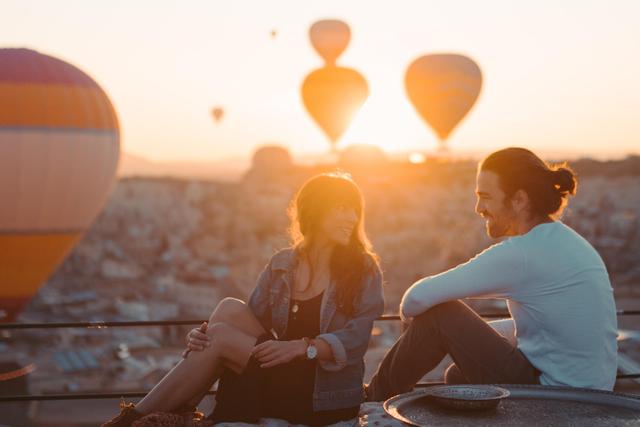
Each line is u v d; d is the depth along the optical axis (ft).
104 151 86.84
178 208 570.87
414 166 502.79
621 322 198.59
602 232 410.52
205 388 10.55
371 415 10.31
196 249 490.90
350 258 10.66
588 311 10.78
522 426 8.45
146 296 387.34
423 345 11.34
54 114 82.53
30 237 85.25
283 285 10.85
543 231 10.99
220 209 555.69
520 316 11.20
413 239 383.04
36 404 166.71
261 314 11.01
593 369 10.85
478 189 11.36
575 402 9.23
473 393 9.24
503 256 10.84
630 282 320.91
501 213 11.27
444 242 366.43
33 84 82.38
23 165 81.92
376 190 460.55
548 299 10.84
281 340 10.82
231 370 10.57
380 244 382.22
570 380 10.85
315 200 10.69
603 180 488.44
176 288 398.42
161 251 492.13
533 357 11.06
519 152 11.21
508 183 11.10
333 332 10.63
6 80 81.82
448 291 10.91
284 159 572.92
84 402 173.47
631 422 8.52
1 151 81.20
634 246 388.16
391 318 13.73
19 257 85.05
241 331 10.69
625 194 457.68
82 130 83.97
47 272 88.84
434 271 347.97
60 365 201.67
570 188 11.16
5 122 81.00
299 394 10.55
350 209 10.69
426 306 11.04
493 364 11.07
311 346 10.29
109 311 348.79
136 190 584.40
